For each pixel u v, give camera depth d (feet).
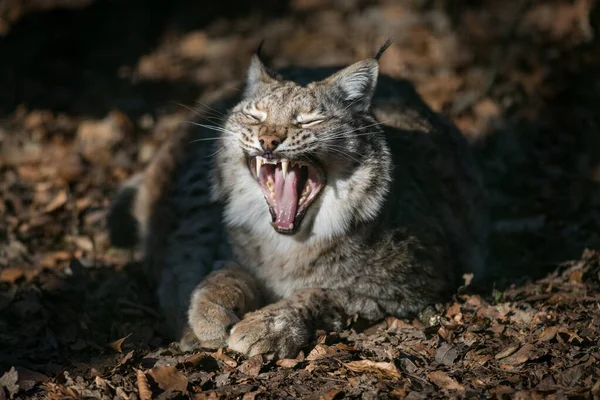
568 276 32.07
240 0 73.10
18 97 56.03
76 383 25.25
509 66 51.65
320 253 28.58
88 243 38.01
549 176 41.60
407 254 29.43
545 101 47.62
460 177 35.24
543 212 38.83
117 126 49.24
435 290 30.25
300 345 26.55
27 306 31.14
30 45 64.69
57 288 32.89
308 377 24.90
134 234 38.78
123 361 26.35
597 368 24.21
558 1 57.06
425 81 51.55
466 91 49.67
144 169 40.45
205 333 26.91
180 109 52.80
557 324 27.45
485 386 23.84
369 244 28.76
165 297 31.53
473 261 33.83
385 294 29.09
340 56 58.70
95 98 55.83
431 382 24.27
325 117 27.96
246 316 26.94
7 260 36.06
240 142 27.96
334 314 28.22
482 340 26.68
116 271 35.47
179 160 36.40
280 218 27.89
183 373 25.40
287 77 36.45
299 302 27.58
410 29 60.75
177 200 34.99
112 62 62.90
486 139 44.52
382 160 28.53
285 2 71.67
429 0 64.64
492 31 56.54
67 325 30.48
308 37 63.67
